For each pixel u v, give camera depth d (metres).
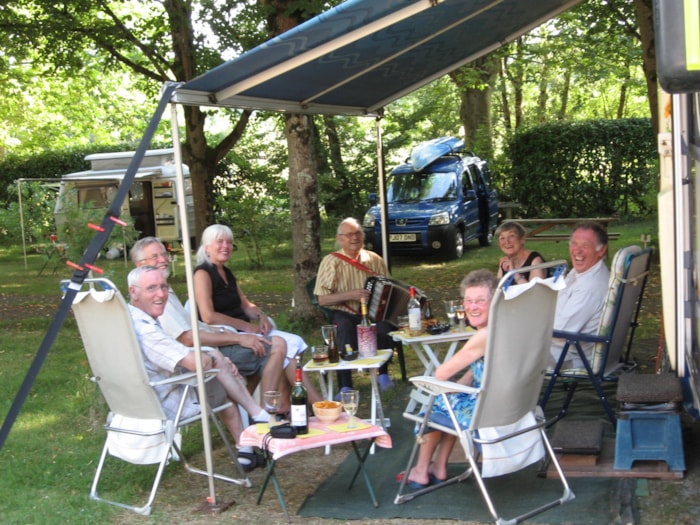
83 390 6.87
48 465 5.30
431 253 15.85
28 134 29.39
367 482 4.36
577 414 5.68
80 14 13.23
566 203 21.12
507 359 3.99
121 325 4.40
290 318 9.21
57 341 9.83
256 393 5.82
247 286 13.78
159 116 4.39
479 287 4.32
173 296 5.78
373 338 5.61
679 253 4.56
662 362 6.01
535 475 4.62
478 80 17.47
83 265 4.30
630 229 18.58
